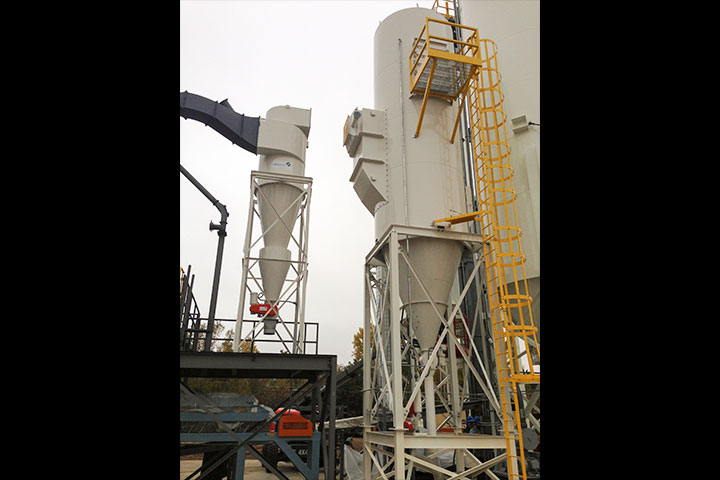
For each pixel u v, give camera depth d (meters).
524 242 10.09
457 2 16.36
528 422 9.48
